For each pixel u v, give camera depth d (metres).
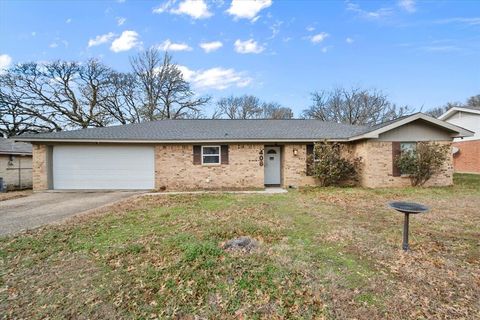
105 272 3.43
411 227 5.27
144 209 7.17
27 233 5.07
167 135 12.05
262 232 4.95
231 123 15.16
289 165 12.20
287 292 2.90
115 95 25.88
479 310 2.55
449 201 8.03
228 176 12.10
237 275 3.27
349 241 4.46
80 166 11.84
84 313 2.61
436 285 3.01
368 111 31.94
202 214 6.46
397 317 2.46
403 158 11.26
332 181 11.97
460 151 18.81
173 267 3.49
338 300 2.74
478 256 3.83
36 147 11.58
